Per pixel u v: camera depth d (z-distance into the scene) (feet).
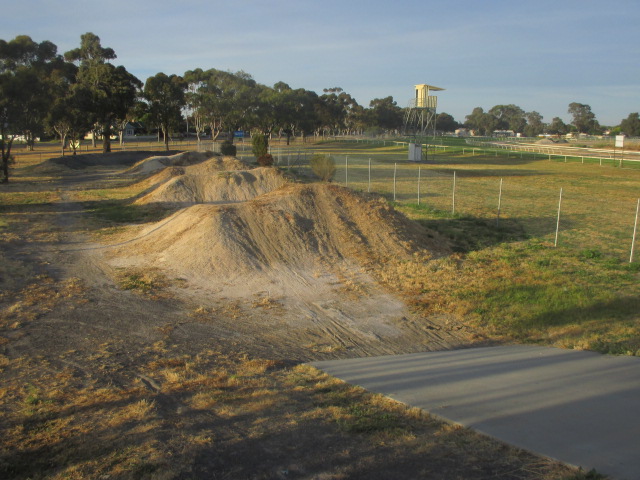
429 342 32.89
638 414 20.38
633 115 479.82
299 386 24.63
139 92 228.84
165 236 56.18
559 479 15.56
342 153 235.40
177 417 21.13
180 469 16.78
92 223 70.64
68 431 19.90
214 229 51.70
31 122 128.26
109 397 23.36
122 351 30.01
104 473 16.62
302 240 52.70
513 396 22.62
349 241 53.83
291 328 35.35
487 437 18.63
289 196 58.75
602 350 29.63
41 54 141.28
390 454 17.66
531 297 40.70
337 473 16.46
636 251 57.67
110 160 176.35
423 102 202.49
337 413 21.16
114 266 49.26
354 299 41.39
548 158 218.38
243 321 36.45
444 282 45.19
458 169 168.14
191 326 35.04
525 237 64.80
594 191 114.62
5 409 22.07
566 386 23.71
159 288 43.14
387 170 158.81
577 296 40.34
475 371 26.35
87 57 248.11
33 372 26.61
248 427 20.04
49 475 16.66
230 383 25.11
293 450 18.10
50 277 44.96
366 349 31.71
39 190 106.93
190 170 117.19
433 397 22.79
